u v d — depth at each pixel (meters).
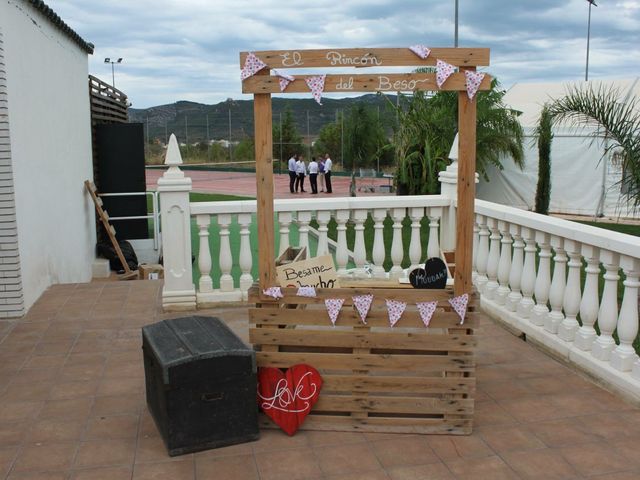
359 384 3.98
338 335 3.98
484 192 22.11
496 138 19.50
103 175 12.77
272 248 3.99
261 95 3.82
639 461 3.63
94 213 12.41
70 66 10.47
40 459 3.68
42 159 8.24
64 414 4.26
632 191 8.39
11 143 6.74
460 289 3.88
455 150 6.93
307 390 3.94
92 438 3.93
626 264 4.41
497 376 4.86
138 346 5.60
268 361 4.01
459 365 3.91
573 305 5.07
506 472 3.52
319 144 43.66
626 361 4.47
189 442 3.72
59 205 9.20
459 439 3.90
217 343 3.85
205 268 6.77
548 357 5.25
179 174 6.53
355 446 3.83
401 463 3.63
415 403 3.95
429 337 3.92
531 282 5.69
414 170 19.62
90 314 6.60
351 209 6.84
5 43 6.77
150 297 7.23
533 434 3.95
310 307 4.87
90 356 5.36
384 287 4.64
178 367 3.62
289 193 30.86
